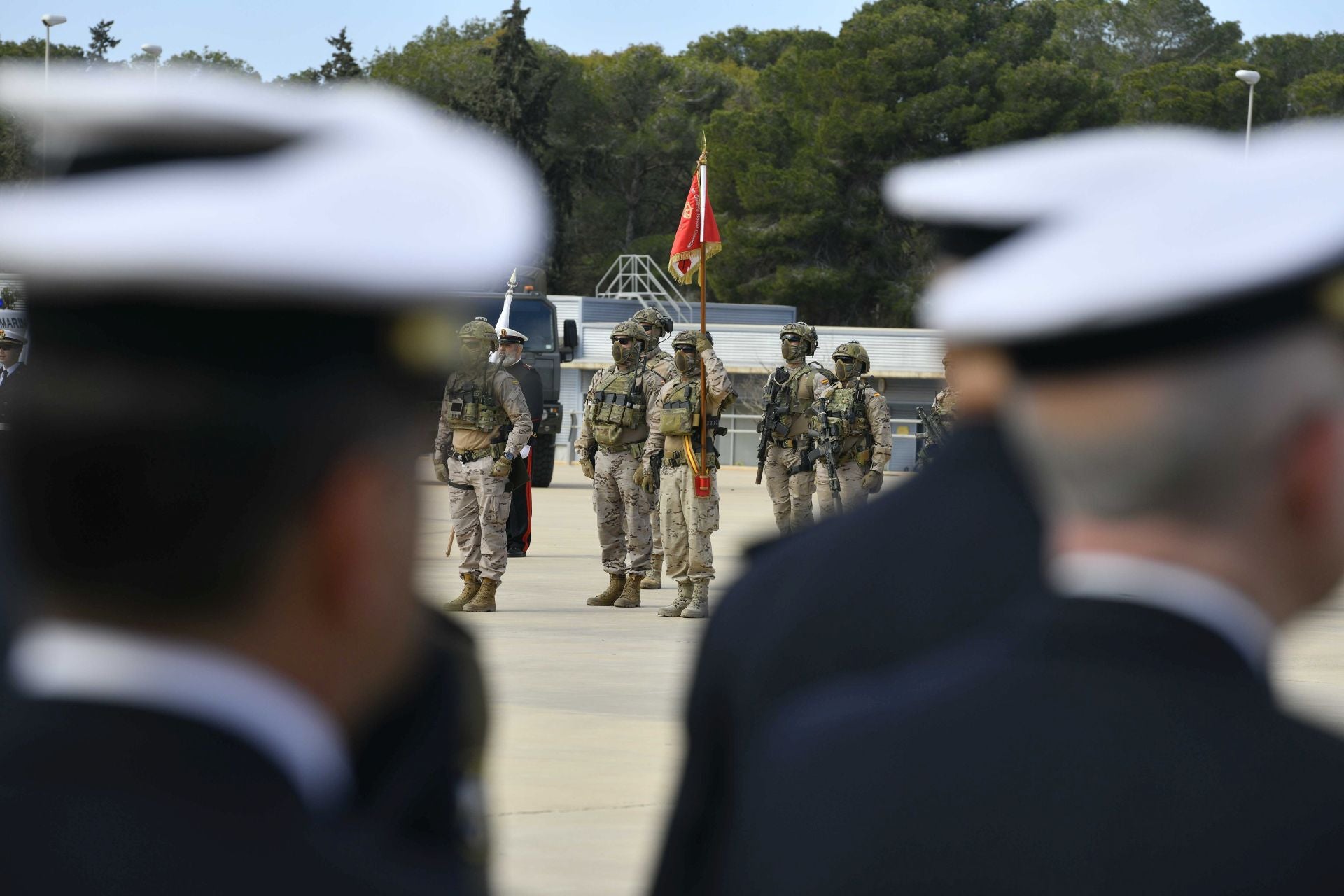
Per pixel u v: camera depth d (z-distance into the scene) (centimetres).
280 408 247
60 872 235
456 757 325
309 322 248
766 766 334
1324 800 289
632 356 3012
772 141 17150
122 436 240
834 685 482
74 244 232
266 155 254
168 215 236
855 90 16612
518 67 18012
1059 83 15975
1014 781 298
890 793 307
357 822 287
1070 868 289
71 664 253
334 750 273
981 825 297
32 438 242
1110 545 309
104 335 239
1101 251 296
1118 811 290
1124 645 303
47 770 244
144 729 248
